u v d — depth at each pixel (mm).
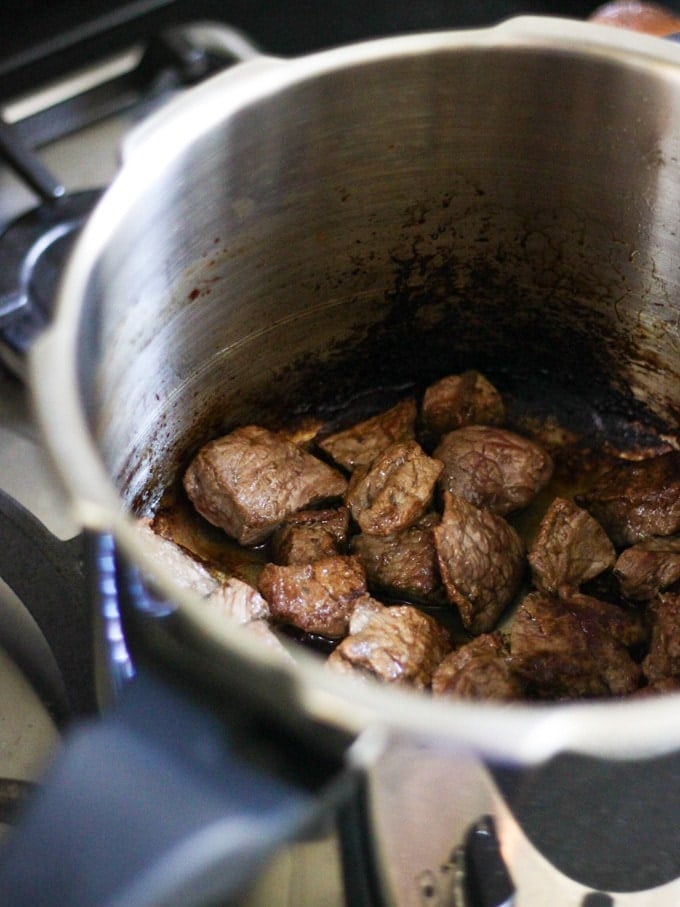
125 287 326
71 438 255
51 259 427
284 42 576
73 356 270
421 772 250
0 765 347
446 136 370
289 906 294
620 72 345
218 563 406
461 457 411
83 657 343
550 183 385
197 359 385
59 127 502
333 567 380
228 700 246
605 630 369
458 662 348
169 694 248
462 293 425
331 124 354
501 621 392
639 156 367
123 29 554
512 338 439
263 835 234
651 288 400
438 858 285
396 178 379
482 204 394
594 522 398
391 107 357
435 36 344
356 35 579
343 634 380
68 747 243
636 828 283
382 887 290
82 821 235
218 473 397
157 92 494
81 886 229
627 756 245
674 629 366
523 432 445
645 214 382
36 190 445
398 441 420
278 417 434
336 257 396
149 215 324
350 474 424
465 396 427
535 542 391
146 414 371
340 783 242
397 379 448
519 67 351
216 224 353
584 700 360
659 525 404
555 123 366
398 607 368
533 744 225
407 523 392
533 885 301
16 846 234
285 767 244
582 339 430
